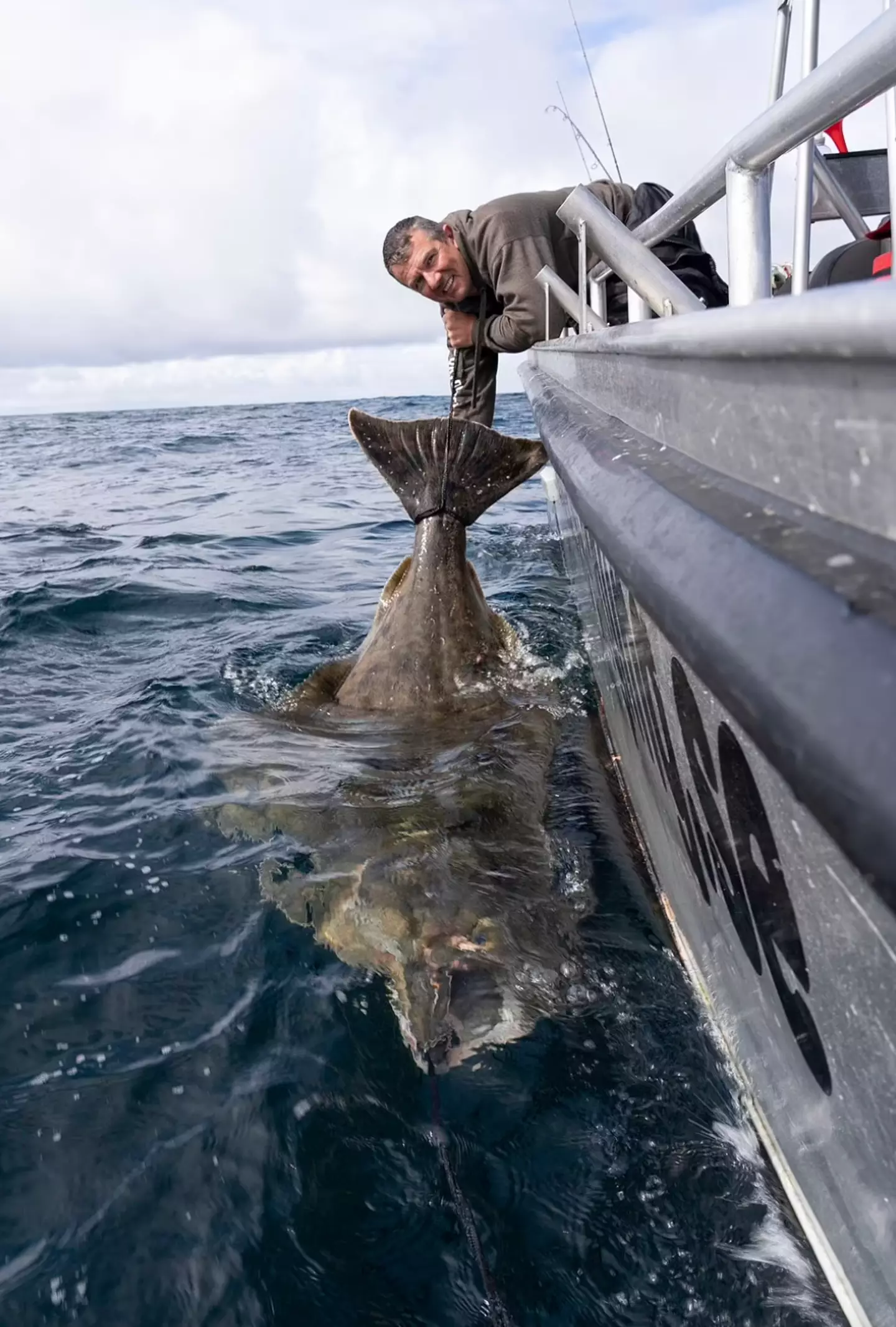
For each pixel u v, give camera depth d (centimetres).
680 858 242
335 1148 203
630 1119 208
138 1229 184
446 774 338
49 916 278
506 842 302
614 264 247
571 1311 170
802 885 138
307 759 358
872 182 446
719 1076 217
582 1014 239
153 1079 220
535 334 479
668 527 117
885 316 77
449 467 425
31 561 786
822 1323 162
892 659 67
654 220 232
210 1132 206
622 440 175
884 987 119
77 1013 241
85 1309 169
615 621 294
